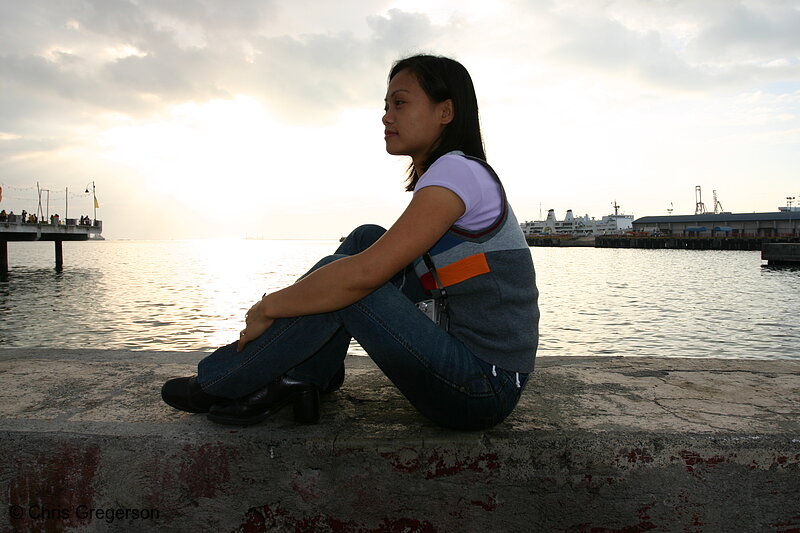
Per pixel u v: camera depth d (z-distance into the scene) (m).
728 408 1.95
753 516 1.63
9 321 17.38
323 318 1.51
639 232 117.06
